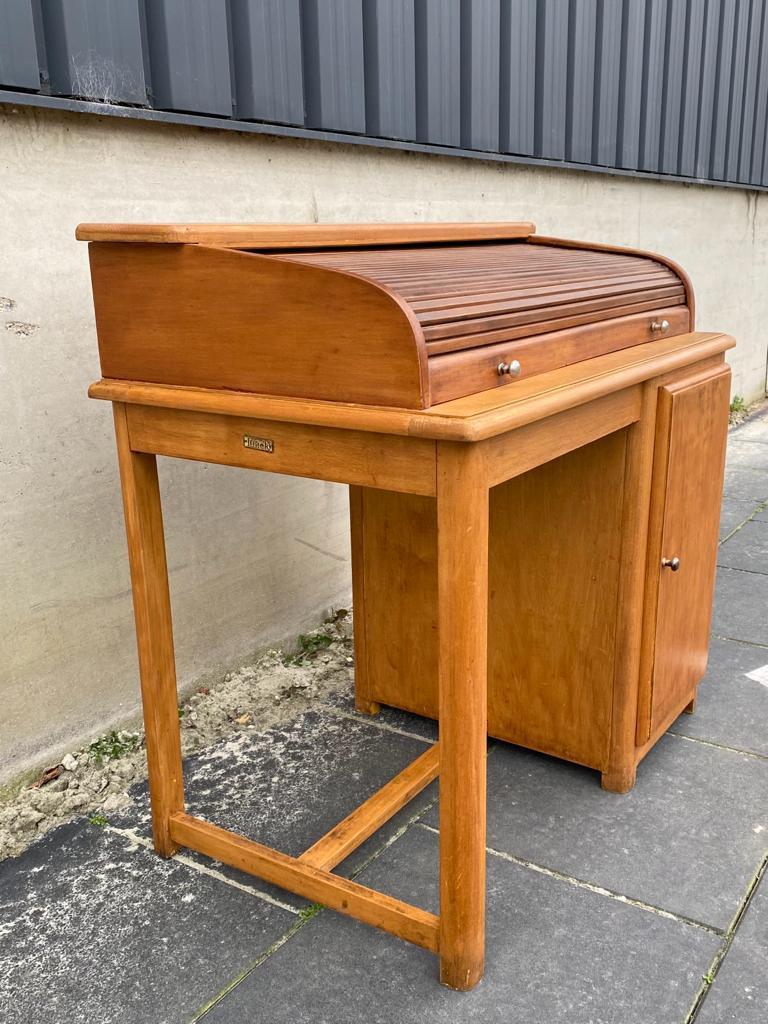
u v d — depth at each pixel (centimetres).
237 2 230
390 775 223
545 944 169
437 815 209
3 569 204
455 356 141
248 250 165
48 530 212
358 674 250
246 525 263
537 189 369
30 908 181
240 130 235
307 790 218
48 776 219
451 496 135
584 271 197
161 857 196
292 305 143
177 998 158
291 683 266
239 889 186
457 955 157
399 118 285
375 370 137
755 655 283
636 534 196
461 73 310
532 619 217
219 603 260
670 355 188
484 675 145
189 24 218
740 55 519
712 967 163
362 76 268
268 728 245
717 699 257
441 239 208
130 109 208
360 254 177
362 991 159
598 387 158
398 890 184
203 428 162
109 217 213
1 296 195
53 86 195
